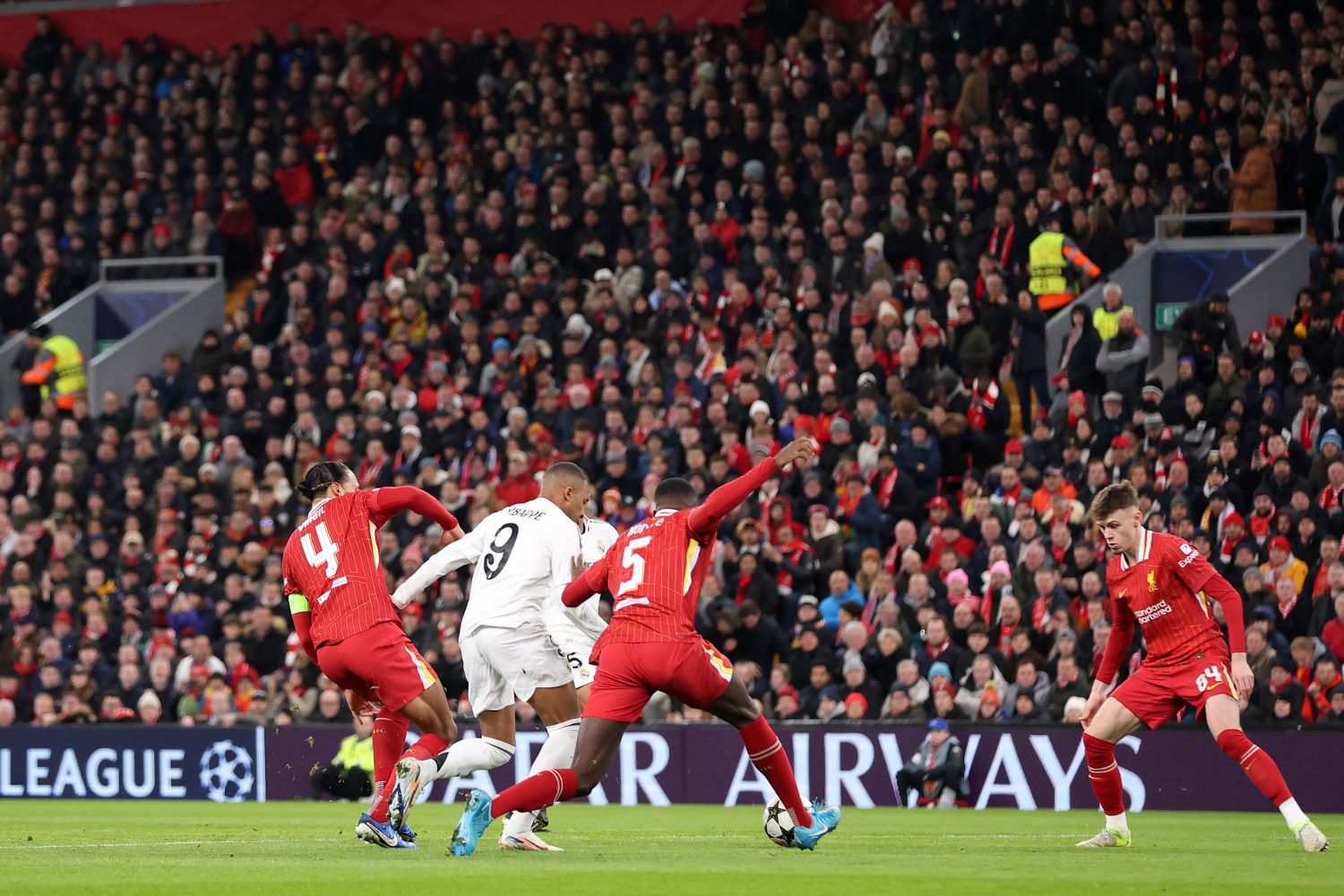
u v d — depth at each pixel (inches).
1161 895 781.9
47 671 2070.6
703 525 930.1
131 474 2413.9
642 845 1113.4
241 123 3041.3
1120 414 2100.1
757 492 2100.1
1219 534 1868.8
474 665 1037.8
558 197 2640.3
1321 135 2306.8
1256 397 2033.7
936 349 2245.3
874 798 1690.5
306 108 3026.6
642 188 2637.8
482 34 2977.4
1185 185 2389.3
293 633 2064.5
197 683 2010.3
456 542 1063.0
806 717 1785.2
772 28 2856.8
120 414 2591.0
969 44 2620.6
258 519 2306.8
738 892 777.6
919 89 2610.7
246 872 888.3
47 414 2647.6
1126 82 2455.7
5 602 2269.9
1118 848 1083.9
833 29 2780.5
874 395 2186.3
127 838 1232.2
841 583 1907.0
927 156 2511.1
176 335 2856.8
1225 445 1941.4
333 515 1037.2
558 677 1031.0
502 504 2192.4
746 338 2322.8
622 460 2183.8
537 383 2415.1
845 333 2325.3
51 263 2979.8
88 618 2167.8
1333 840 1186.0
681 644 925.2
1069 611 1754.4
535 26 3184.1
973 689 1731.1
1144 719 1059.9
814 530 2011.6
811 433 2156.7
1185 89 2448.3
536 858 965.2
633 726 1763.0
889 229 2409.0
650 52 2869.1
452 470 2290.8
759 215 2464.3
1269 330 2124.8
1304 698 1611.7
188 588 2183.8
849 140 2546.8
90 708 2033.7
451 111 2874.0
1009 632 1758.1
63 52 3272.6
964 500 2043.6
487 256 2642.7
